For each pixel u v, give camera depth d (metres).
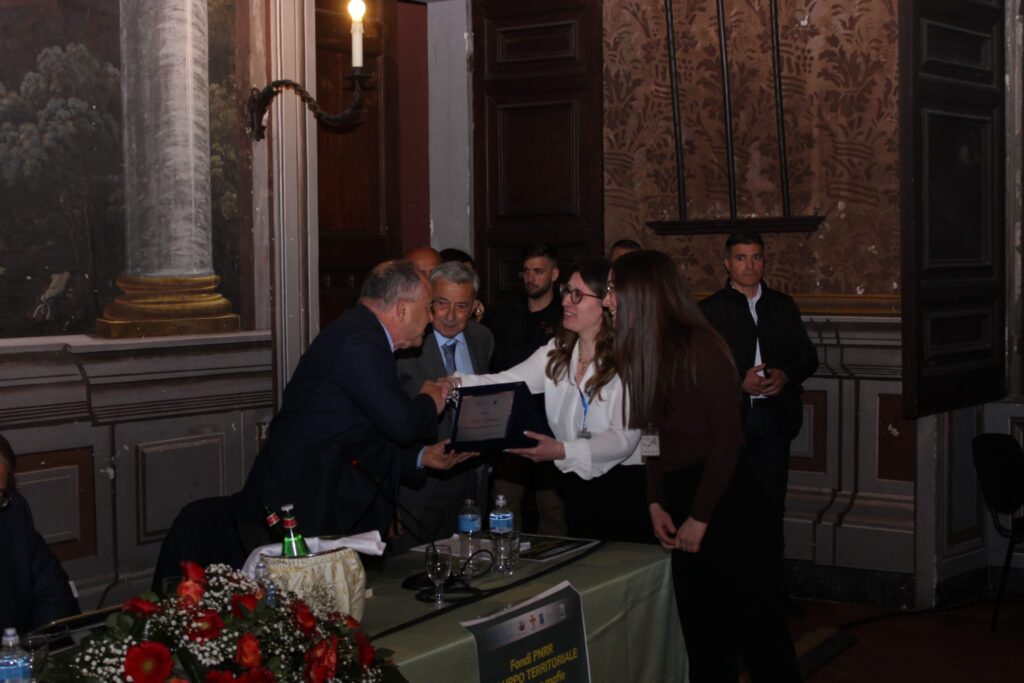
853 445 5.58
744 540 3.04
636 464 3.42
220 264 4.77
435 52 6.50
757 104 5.73
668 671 3.19
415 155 6.52
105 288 4.36
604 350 3.36
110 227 4.38
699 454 3.08
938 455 5.38
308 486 3.00
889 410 5.48
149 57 4.49
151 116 4.50
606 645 2.89
